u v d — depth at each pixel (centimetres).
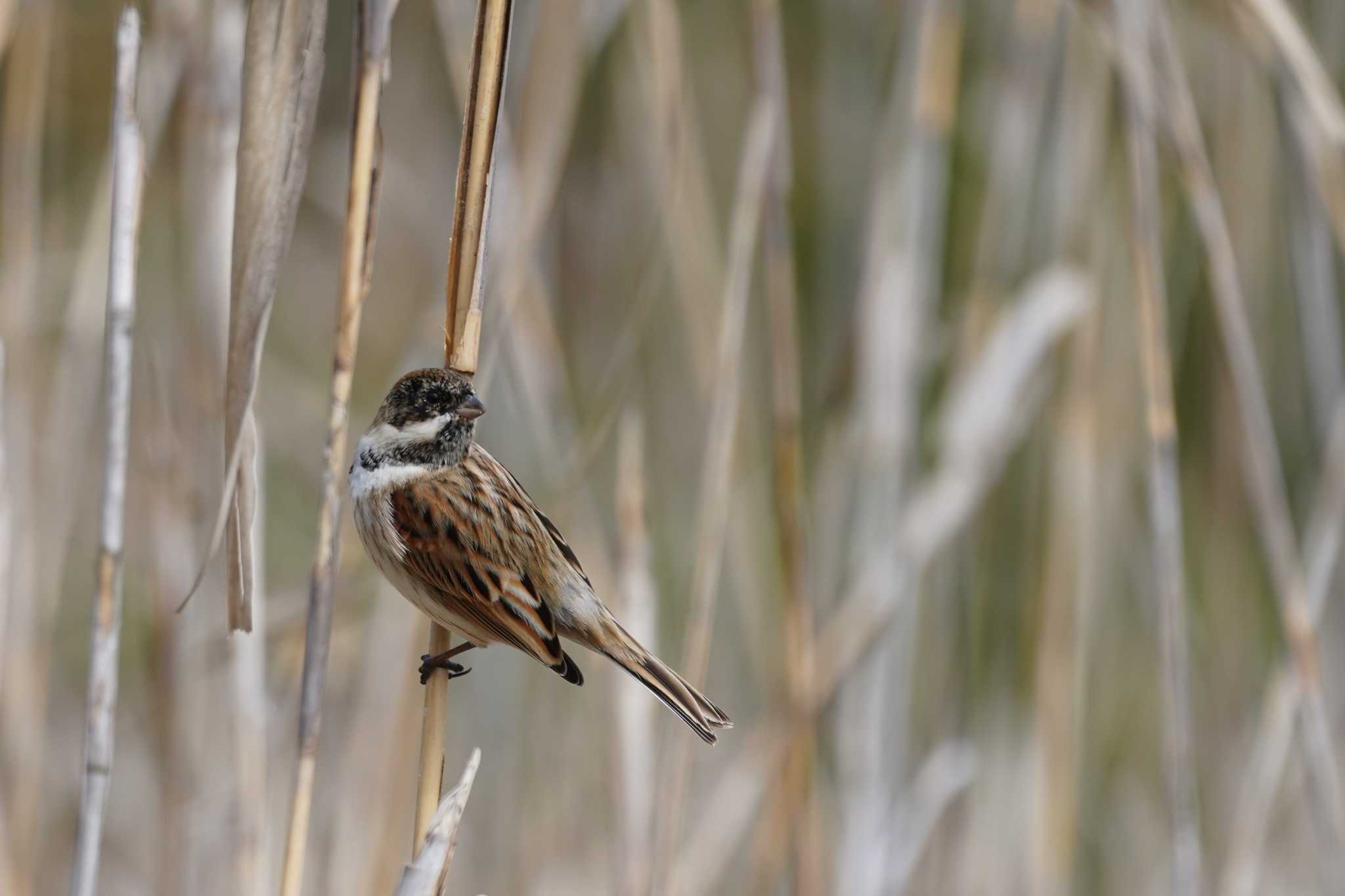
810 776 844
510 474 777
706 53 1278
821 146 1175
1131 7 858
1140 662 1196
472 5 888
